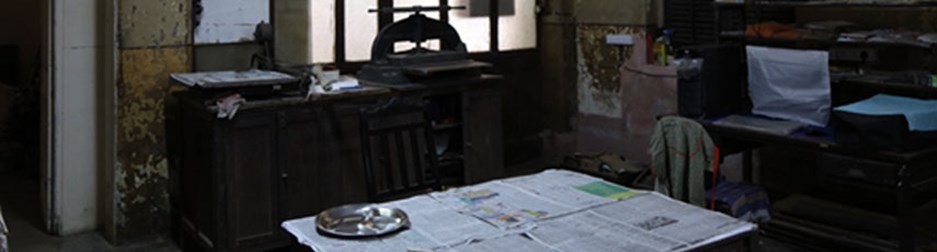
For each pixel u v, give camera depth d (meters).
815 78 3.91
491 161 4.63
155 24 4.09
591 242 2.45
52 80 4.16
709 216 2.72
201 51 4.27
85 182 4.34
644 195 2.98
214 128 3.64
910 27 4.11
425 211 2.77
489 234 2.52
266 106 3.75
